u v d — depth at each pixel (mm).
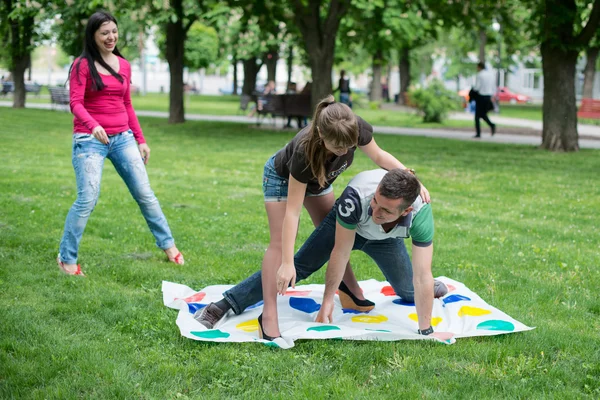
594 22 13914
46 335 3824
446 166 12133
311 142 3527
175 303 4453
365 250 4297
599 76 48750
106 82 5078
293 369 3504
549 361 3688
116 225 6805
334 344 3844
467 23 19172
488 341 3953
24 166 10961
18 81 27047
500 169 11828
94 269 5273
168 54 21250
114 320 4156
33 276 4953
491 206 8453
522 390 3271
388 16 20281
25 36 26297
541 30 14023
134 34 28625
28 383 3264
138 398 3164
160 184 9656
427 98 24609
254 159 12898
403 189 3428
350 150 3814
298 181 3750
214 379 3342
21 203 7699
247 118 25047
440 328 4227
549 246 6242
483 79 17812
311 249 4184
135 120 5480
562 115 14789
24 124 19453
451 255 5977
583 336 4031
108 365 3451
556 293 4949
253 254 5906
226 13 17094
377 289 5090
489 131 20625
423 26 21031
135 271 5215
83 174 5055
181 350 3715
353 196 3812
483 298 4797
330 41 17812
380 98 41500
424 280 3896
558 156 13766
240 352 3703
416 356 3688
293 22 18203
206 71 75000
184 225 6973
